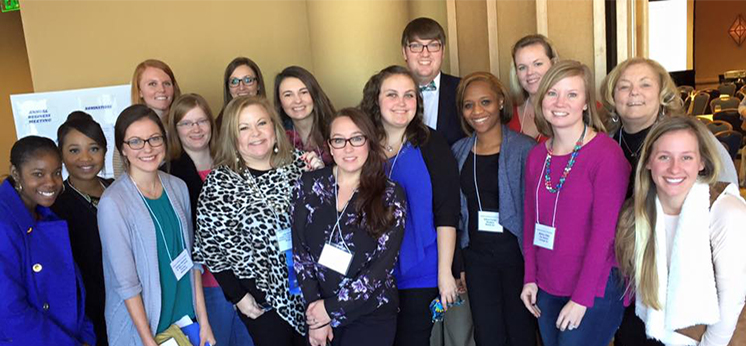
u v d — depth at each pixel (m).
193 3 4.92
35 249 2.12
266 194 2.46
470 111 2.69
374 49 4.55
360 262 2.27
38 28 4.84
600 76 3.62
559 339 2.41
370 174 2.29
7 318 2.00
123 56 4.91
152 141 2.28
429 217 2.51
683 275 1.99
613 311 2.30
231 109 2.44
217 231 2.41
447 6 4.56
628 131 2.59
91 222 2.49
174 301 2.41
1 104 9.27
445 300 2.50
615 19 3.69
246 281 2.46
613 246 2.23
